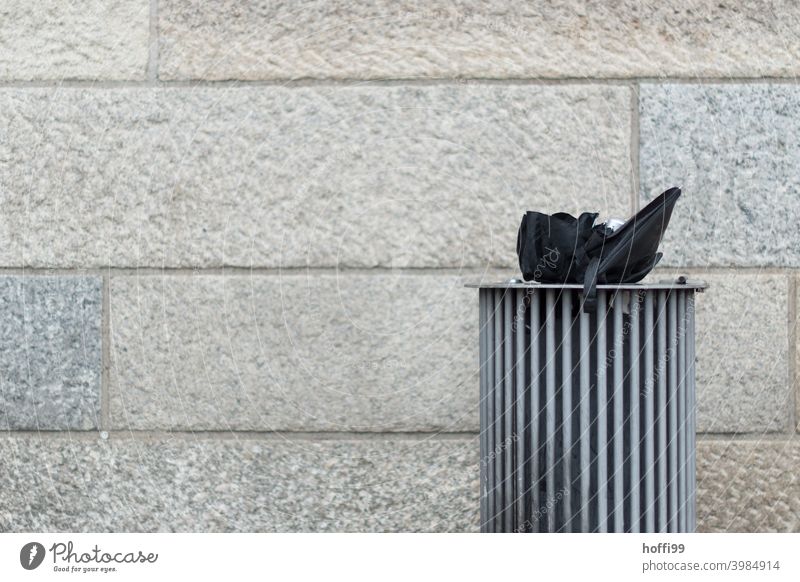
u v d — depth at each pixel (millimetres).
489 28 3227
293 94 3248
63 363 3266
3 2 3273
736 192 3168
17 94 3279
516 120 3209
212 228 3252
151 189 3258
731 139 3178
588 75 3203
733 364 3156
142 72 3266
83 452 3264
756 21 3201
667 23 3205
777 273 3166
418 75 3230
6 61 3279
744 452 3156
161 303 3256
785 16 3201
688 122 3184
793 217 3166
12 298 3271
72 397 3266
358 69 3240
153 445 3256
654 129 3186
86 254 3266
